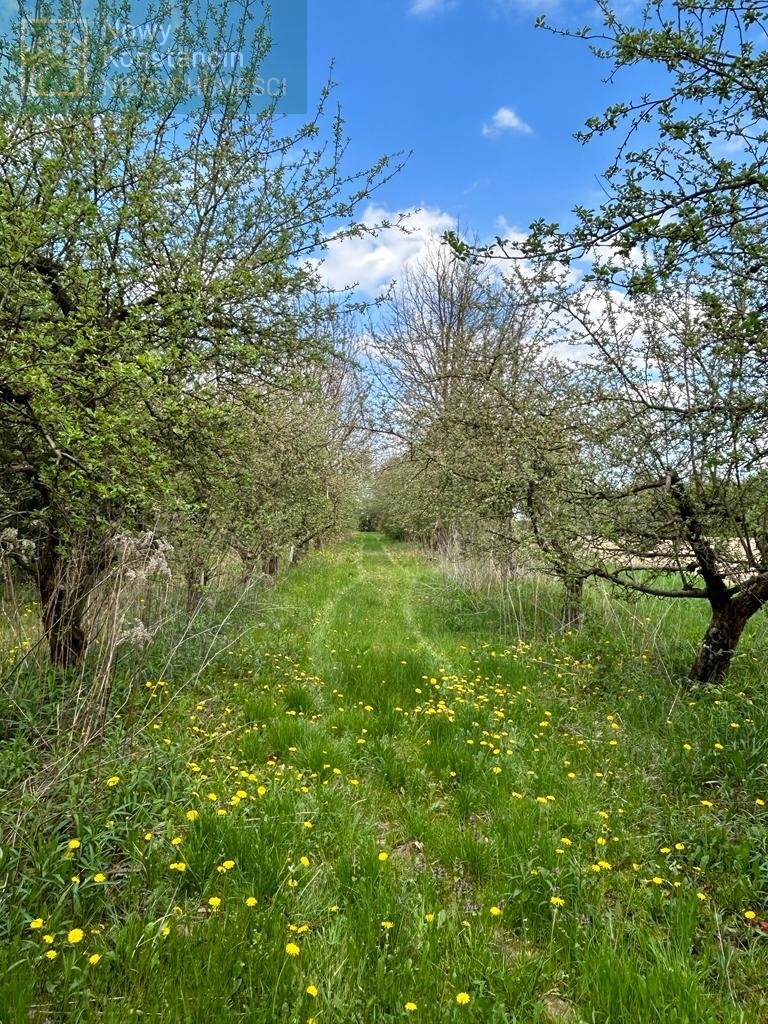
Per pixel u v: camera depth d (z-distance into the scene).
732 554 5.07
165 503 4.40
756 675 5.50
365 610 9.93
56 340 3.70
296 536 10.58
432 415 9.77
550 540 6.08
